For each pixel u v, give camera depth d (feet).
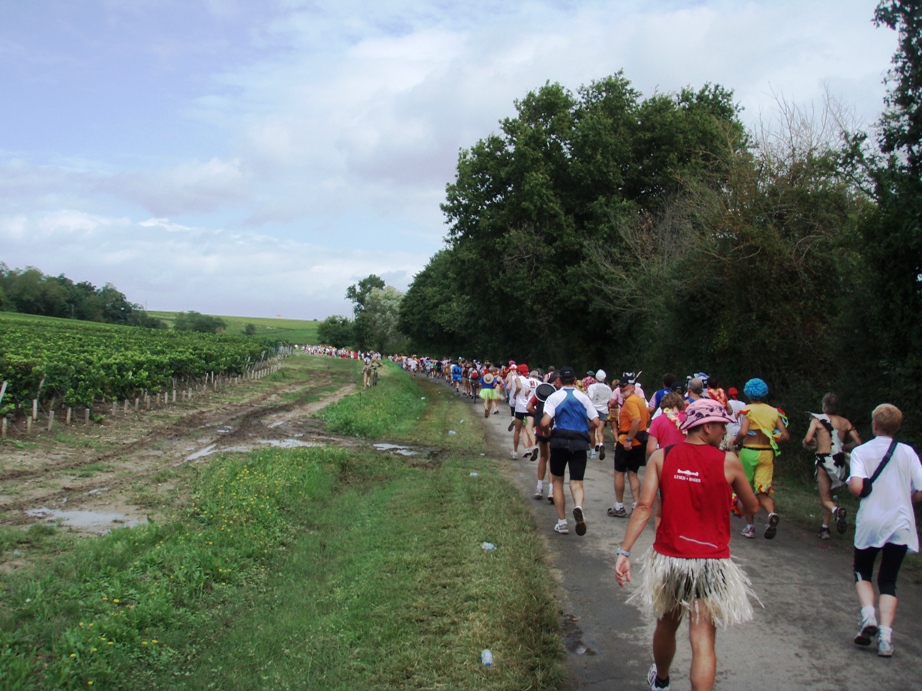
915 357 32.60
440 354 270.26
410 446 55.26
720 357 57.82
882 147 35.12
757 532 29.91
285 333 582.35
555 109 110.42
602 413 49.39
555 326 112.16
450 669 16.33
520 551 25.41
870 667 16.53
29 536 26.22
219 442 54.03
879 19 33.68
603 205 100.27
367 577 22.94
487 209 114.52
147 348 95.96
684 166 95.66
